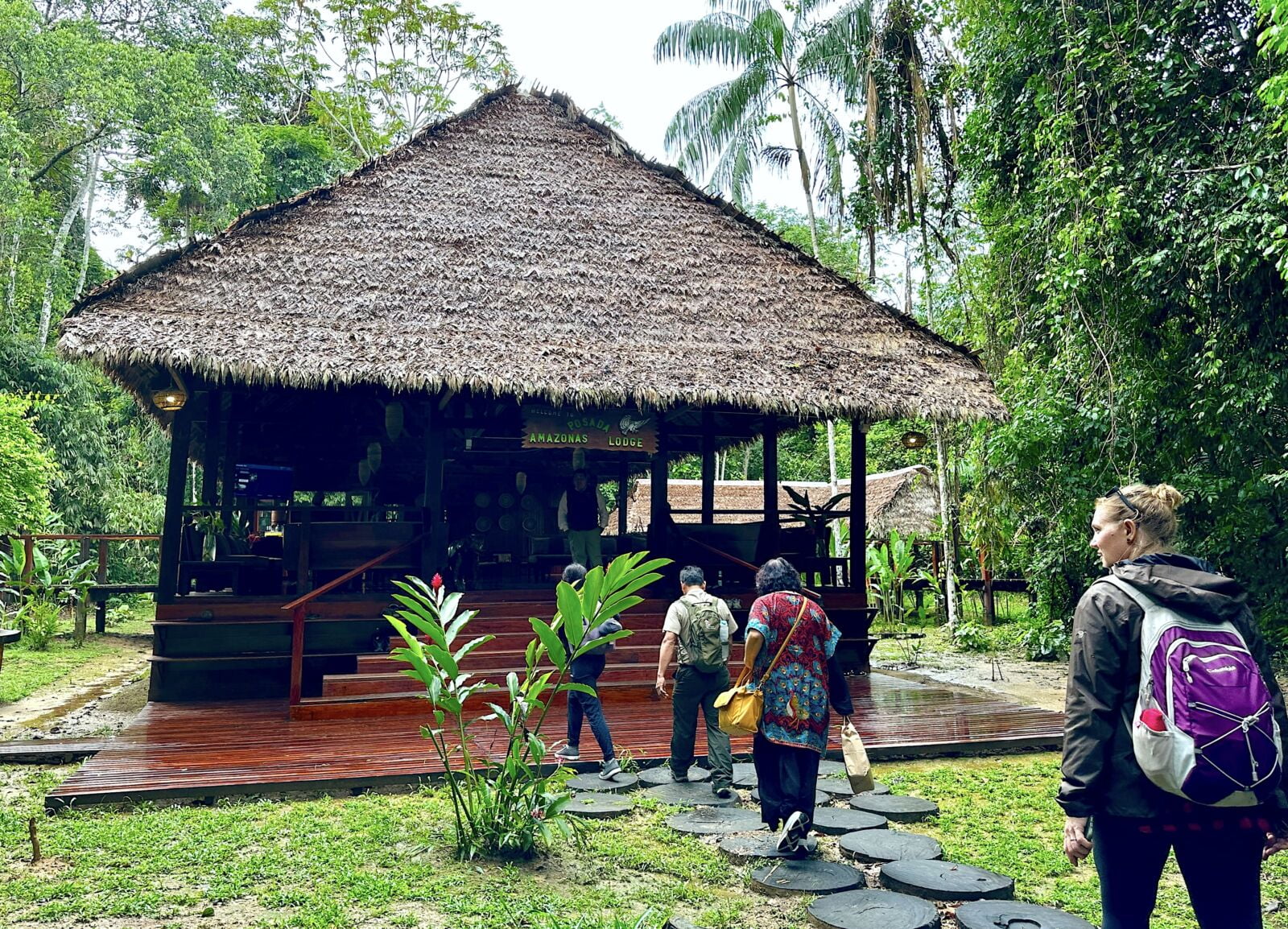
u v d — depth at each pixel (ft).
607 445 32.14
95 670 38.73
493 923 12.10
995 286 44.19
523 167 36.52
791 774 14.46
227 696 28.30
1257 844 7.95
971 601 67.10
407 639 15.31
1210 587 8.17
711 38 65.67
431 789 18.85
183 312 28.02
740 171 69.31
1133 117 34.06
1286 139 29.04
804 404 30.07
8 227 68.23
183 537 30.09
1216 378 32.91
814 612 14.76
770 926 12.30
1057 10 36.17
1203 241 30.60
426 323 29.66
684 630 18.89
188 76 79.87
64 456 68.33
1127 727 8.13
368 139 103.04
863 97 60.03
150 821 16.49
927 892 13.19
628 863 14.53
